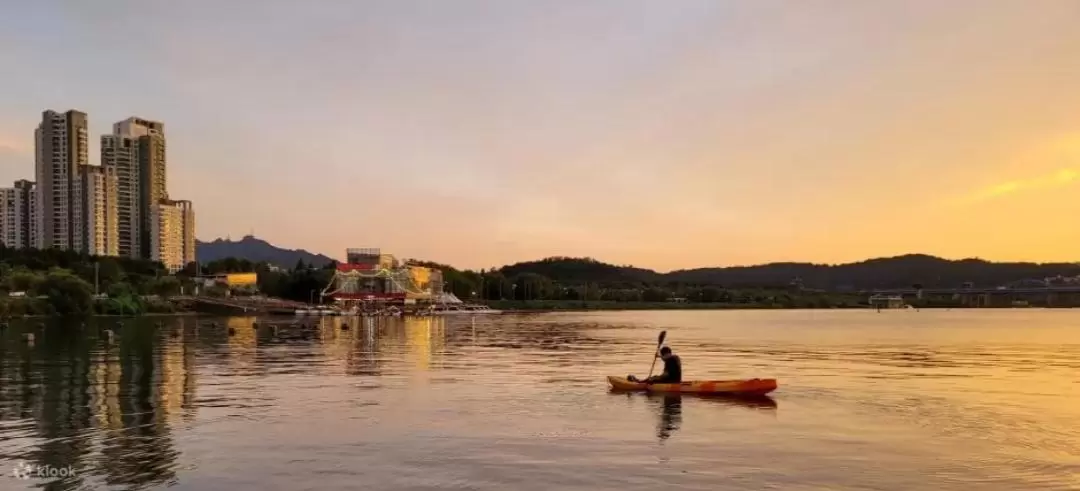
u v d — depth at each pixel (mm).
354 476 16000
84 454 18094
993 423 22094
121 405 25812
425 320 144750
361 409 24891
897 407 25203
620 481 15594
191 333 83625
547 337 78125
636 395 28312
